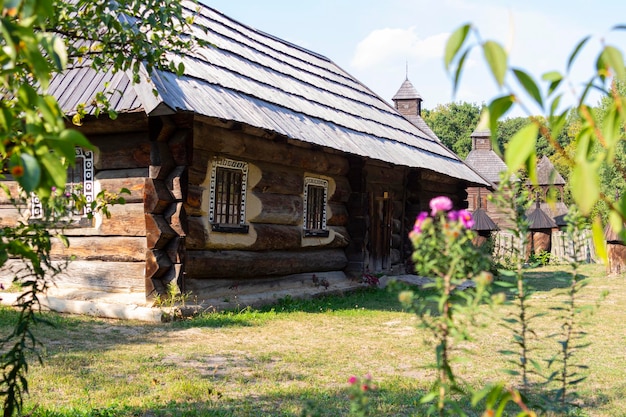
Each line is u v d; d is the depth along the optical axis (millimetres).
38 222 3859
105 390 5945
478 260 2662
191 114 10039
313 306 12234
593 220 1560
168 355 7602
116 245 10461
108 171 10508
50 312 10258
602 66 1480
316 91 16609
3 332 8430
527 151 1398
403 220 18047
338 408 5617
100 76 10445
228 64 13383
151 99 9445
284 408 5559
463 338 2670
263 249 12312
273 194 12609
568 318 3566
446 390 2699
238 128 10867
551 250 27797
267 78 14477
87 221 10664
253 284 12164
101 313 9953
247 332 9297
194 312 10109
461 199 21359
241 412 5395
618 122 1467
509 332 9680
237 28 17141
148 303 9961
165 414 5266
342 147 13328
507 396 2189
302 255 13477
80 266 10727
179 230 10086
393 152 16156
